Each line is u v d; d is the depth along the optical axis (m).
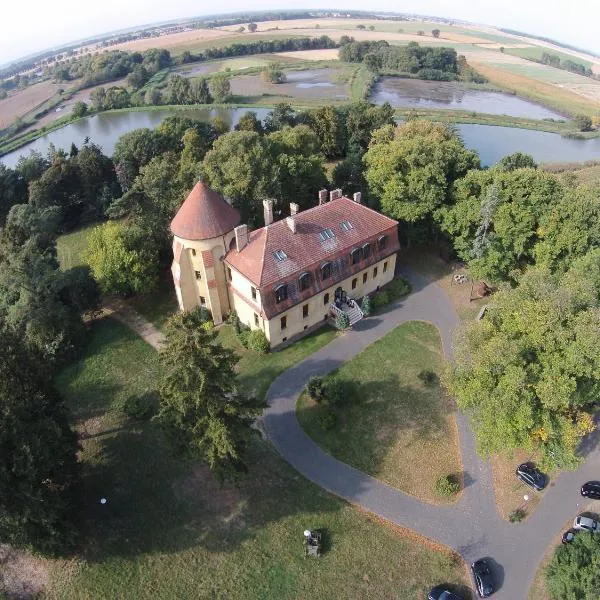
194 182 70.56
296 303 53.38
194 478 42.06
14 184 94.12
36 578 35.75
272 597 34.25
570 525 38.00
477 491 40.47
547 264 55.06
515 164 86.25
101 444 45.66
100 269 60.75
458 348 39.97
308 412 47.56
